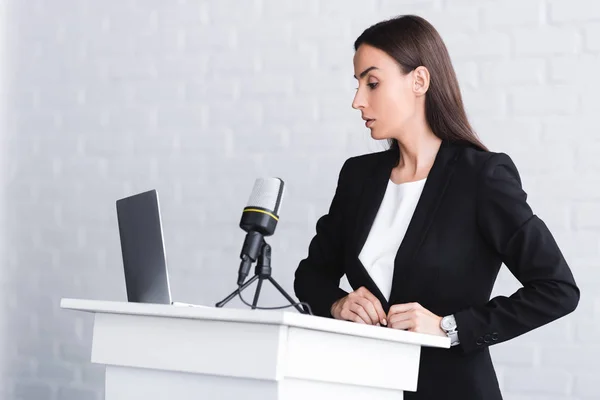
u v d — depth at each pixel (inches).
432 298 94.9
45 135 176.7
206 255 162.7
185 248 164.1
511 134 143.0
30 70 178.4
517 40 143.8
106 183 171.6
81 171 173.8
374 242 99.9
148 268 88.4
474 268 95.2
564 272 92.7
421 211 96.9
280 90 159.9
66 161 175.0
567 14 141.3
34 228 175.9
